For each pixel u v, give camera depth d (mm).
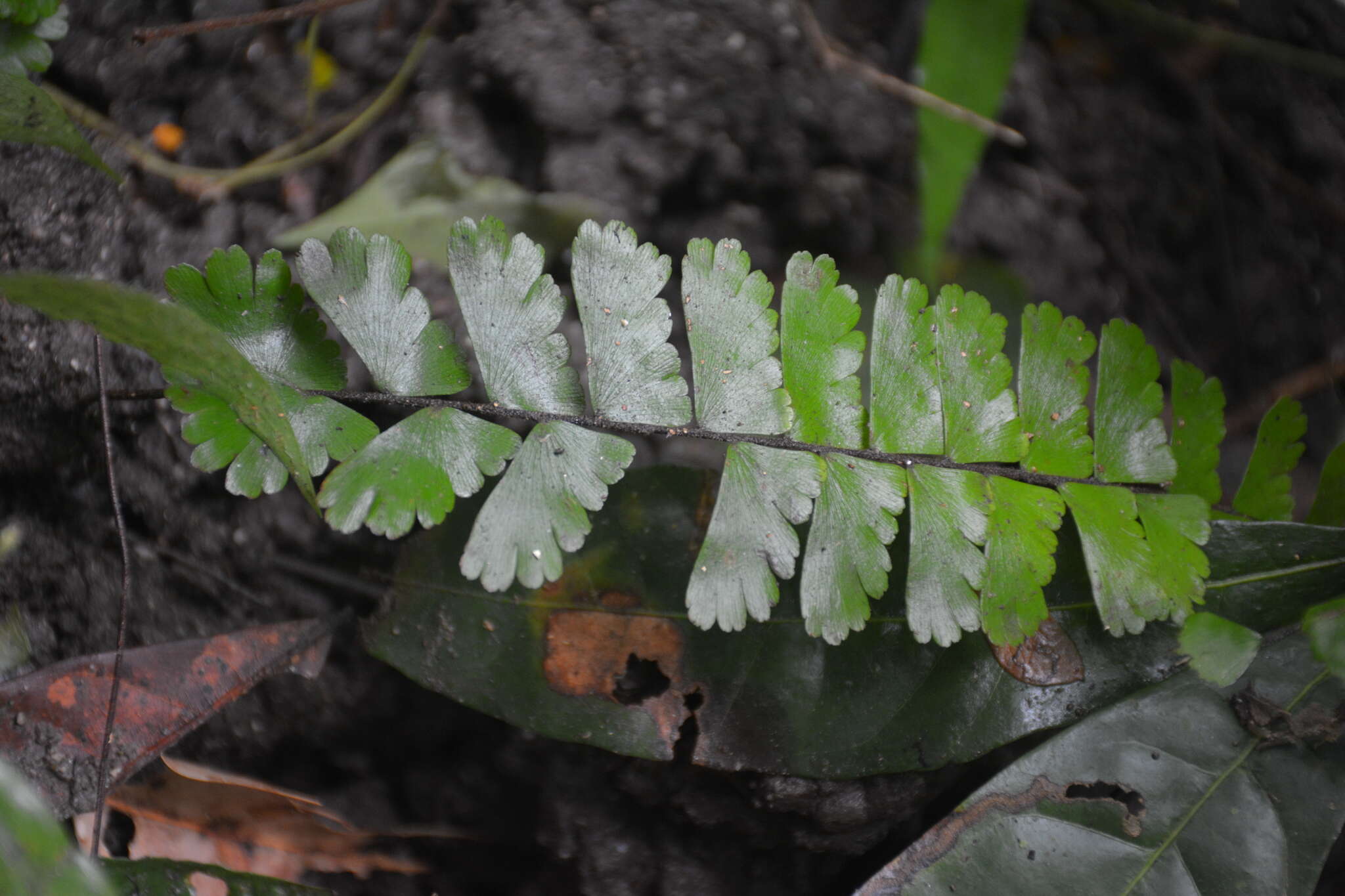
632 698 448
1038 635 452
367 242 434
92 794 435
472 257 436
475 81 491
